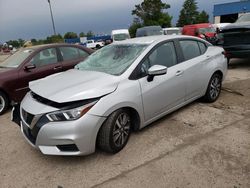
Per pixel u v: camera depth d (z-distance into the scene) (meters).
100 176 3.22
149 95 3.96
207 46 5.49
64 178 3.23
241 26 8.41
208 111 5.05
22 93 5.98
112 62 4.23
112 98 3.46
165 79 4.22
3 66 6.30
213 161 3.38
